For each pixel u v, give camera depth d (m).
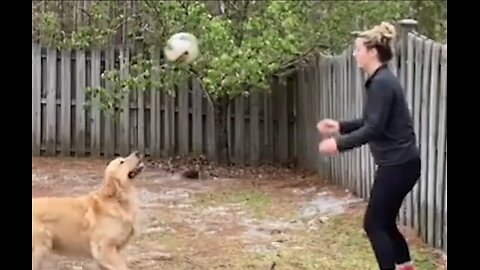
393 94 4.73
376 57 4.83
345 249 6.52
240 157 12.11
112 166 5.36
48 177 10.30
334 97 9.71
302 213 8.11
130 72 11.83
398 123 4.78
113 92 11.80
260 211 8.27
